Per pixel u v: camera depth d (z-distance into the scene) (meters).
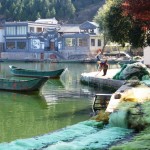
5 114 24.89
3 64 82.44
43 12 141.75
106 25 39.75
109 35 39.75
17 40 99.12
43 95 34.28
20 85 36.00
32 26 99.88
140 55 92.12
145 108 15.34
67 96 33.25
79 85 42.81
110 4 40.81
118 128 14.40
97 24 98.69
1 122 22.27
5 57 98.12
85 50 93.50
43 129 20.27
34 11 138.00
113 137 13.25
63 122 21.94
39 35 96.06
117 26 38.09
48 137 13.76
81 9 162.50
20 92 36.09
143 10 21.38
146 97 19.34
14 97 33.28
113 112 15.48
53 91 37.16
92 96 33.00
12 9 140.00
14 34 99.31
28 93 35.62
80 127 15.09
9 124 21.67
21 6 139.00
